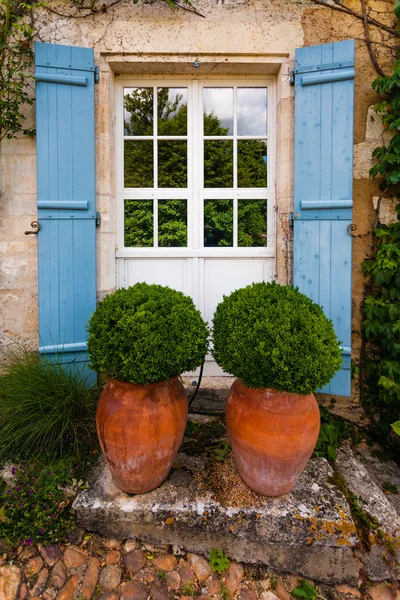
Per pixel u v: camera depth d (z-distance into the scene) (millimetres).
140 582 1563
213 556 1638
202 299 2723
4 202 2516
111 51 2461
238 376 1613
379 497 1870
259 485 1692
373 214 2482
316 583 1624
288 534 1610
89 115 2449
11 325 2572
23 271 2557
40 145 2402
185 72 2611
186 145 2719
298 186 2434
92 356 1667
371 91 2463
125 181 2727
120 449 1601
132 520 1675
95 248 2496
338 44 2334
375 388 2494
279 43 2451
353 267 2506
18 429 2016
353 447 2482
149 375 1545
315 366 1483
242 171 2734
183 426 1741
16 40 2430
